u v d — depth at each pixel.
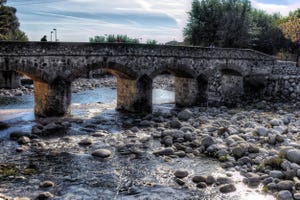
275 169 20.42
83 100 52.53
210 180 18.95
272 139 25.25
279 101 47.12
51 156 23.31
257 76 48.81
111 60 35.41
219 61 44.41
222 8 70.69
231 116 37.31
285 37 74.19
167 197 17.36
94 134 28.72
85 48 33.69
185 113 35.81
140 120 34.56
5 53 29.42
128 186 18.72
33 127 29.70
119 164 22.03
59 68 32.91
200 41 71.81
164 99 54.72
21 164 21.69
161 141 26.70
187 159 23.03
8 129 30.14
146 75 38.12
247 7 71.94
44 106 34.12
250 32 71.56
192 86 43.25
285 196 16.84
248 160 21.86
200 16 71.25
